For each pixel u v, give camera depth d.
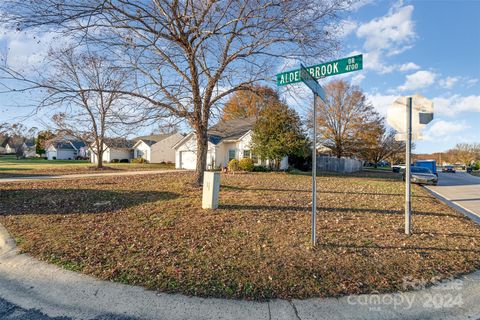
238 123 27.62
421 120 5.32
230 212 6.96
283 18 7.45
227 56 9.44
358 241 4.85
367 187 13.71
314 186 4.45
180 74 9.57
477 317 2.78
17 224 5.98
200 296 3.02
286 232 5.34
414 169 20.05
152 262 3.87
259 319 2.66
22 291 3.25
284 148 20.00
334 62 4.06
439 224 6.29
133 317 2.74
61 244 4.66
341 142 32.00
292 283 3.28
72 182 13.23
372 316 2.74
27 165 28.72
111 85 8.31
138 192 9.94
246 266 3.72
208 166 25.28
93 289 3.22
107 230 5.47
